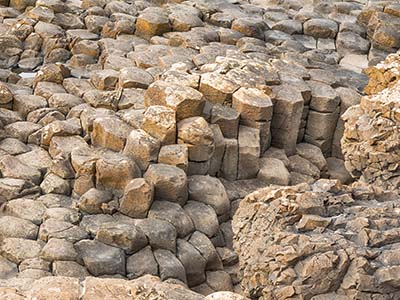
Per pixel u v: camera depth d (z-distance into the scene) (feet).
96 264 27.14
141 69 41.78
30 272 26.23
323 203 24.52
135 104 38.60
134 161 32.76
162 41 48.83
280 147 39.68
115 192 31.53
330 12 56.39
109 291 18.12
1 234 28.58
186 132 33.81
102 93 39.34
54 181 32.22
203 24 51.67
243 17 52.65
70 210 30.30
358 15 53.01
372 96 33.83
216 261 30.53
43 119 37.35
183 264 29.27
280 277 22.57
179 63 40.57
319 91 40.83
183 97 34.83
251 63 40.93
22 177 32.58
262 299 23.65
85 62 46.75
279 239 23.24
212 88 37.40
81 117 36.86
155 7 53.36
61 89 41.06
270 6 57.88
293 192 25.31
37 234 28.89
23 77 44.93
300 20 53.72
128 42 48.60
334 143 41.45
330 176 40.11
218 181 34.01
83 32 49.75
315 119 40.65
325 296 22.00
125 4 53.88
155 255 28.66
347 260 22.06
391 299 21.81
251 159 36.45
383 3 52.95
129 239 28.17
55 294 17.80
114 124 34.65
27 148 35.27
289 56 46.42
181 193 31.78
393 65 38.75
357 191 26.02
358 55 49.75
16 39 47.96
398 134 31.86
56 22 50.26
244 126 37.24
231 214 34.12
